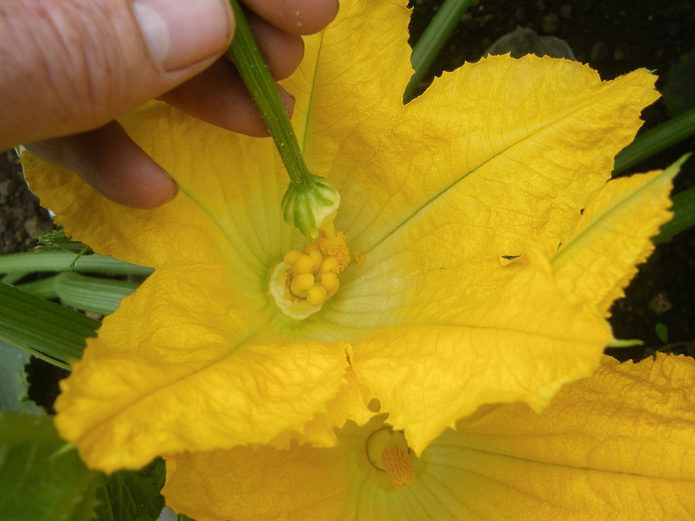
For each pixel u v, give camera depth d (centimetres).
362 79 14
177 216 13
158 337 12
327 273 14
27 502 8
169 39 11
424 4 26
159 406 9
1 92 10
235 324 14
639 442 13
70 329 16
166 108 13
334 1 12
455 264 14
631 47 24
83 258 22
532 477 14
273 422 10
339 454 15
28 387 23
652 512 13
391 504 15
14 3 10
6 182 26
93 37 10
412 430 11
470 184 14
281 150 12
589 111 13
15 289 15
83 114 11
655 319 23
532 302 10
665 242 23
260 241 15
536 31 25
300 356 12
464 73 13
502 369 10
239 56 11
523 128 13
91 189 13
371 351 13
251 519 13
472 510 15
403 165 14
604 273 10
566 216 13
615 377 13
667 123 21
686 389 13
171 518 18
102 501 14
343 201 15
